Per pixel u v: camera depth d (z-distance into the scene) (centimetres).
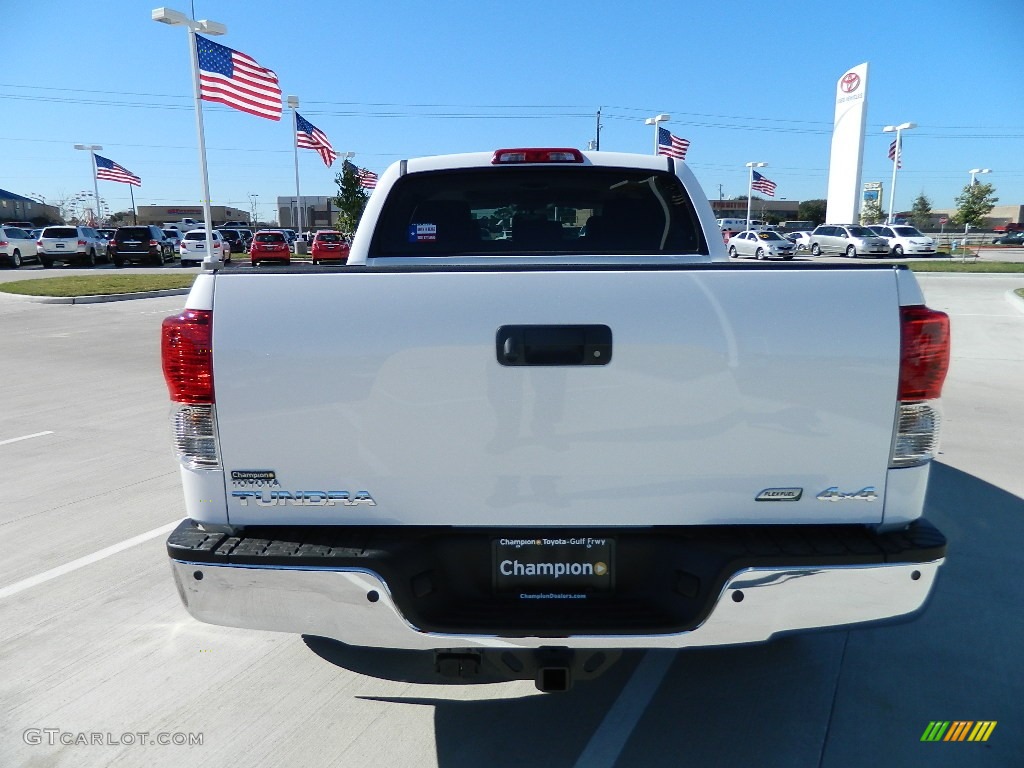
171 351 225
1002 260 3862
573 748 273
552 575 235
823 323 219
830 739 277
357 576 221
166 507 512
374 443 226
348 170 3784
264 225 10125
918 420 223
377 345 221
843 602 221
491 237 389
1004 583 397
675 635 223
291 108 3631
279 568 221
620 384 221
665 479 225
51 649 340
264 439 226
